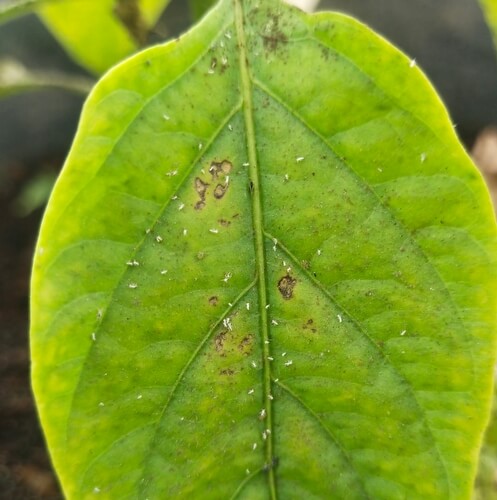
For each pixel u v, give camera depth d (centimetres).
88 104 13
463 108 50
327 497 15
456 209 13
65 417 13
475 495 20
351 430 14
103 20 23
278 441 14
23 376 34
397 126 13
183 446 14
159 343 14
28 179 51
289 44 14
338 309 14
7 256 44
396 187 14
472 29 48
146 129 13
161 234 14
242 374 14
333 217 14
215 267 14
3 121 52
